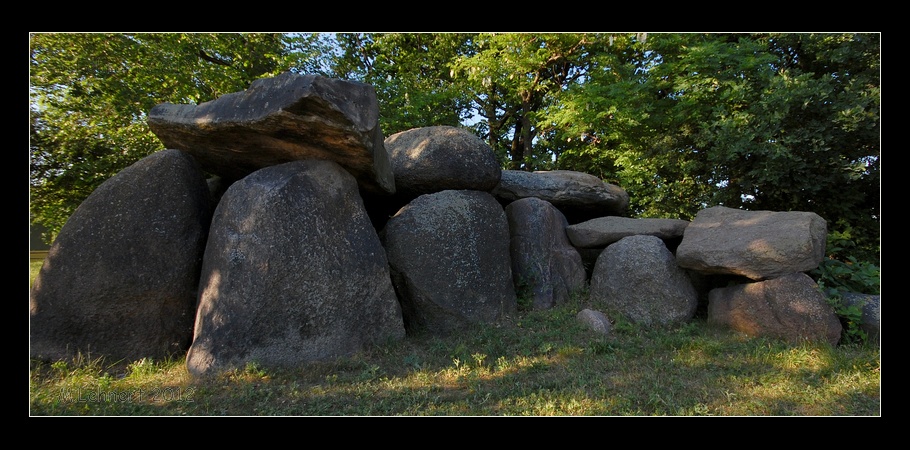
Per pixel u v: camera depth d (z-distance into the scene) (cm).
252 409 334
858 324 453
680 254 531
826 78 659
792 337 453
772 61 763
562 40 1050
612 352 448
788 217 505
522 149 1543
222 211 454
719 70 780
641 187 988
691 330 502
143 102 819
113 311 432
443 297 523
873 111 635
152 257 447
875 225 738
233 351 407
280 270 425
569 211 759
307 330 432
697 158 842
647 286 544
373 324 467
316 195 457
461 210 562
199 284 454
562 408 323
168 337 452
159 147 826
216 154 503
